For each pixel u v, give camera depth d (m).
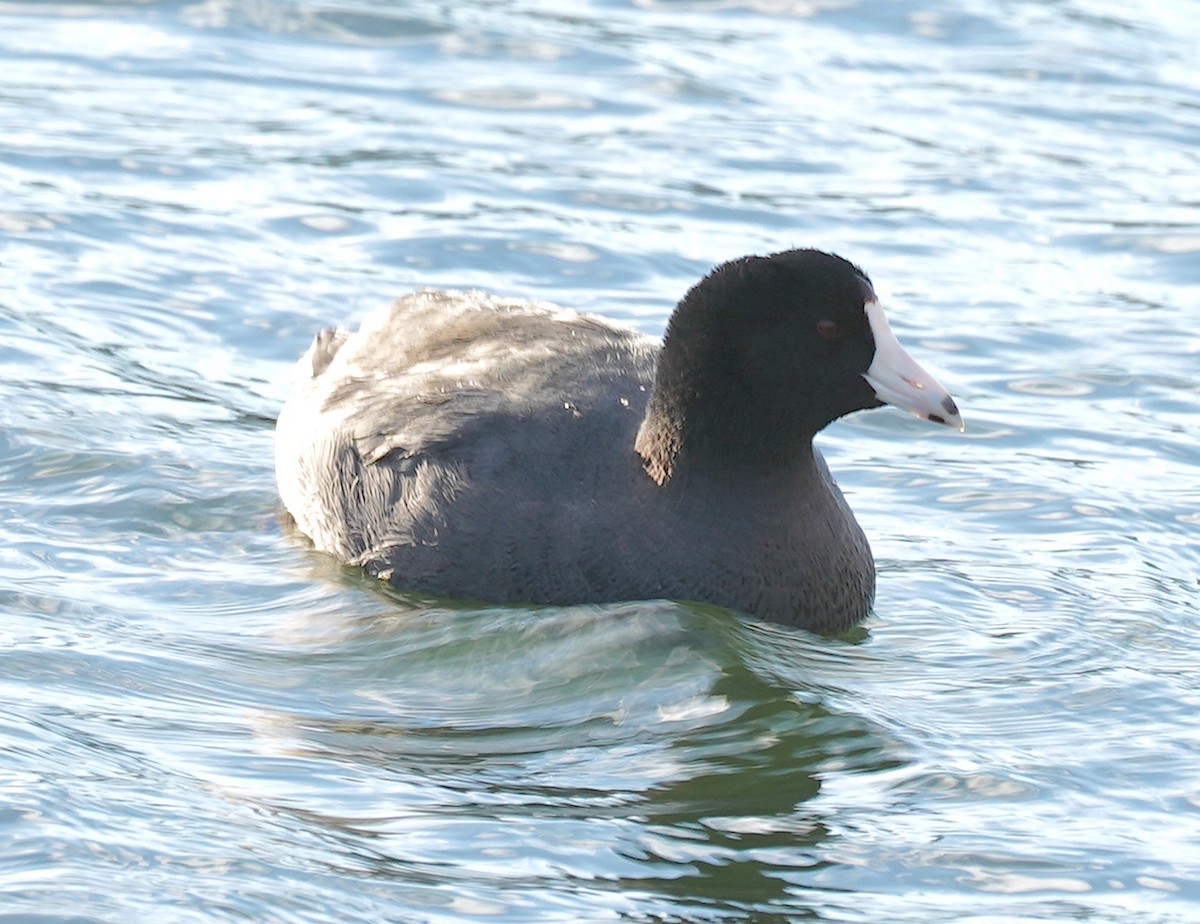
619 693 11.34
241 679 11.39
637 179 20.06
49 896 8.74
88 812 9.48
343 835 9.54
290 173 19.67
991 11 25.30
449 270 17.97
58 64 21.86
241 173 19.58
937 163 20.88
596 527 12.34
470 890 9.10
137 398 15.30
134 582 12.65
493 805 9.96
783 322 12.12
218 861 9.16
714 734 10.86
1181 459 15.32
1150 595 13.05
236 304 17.08
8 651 11.35
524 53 23.12
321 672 11.56
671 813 9.98
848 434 15.76
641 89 22.36
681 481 12.40
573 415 12.70
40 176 19.11
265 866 9.15
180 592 12.58
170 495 13.88
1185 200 20.25
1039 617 12.70
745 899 9.20
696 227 19.12
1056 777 10.46
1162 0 25.72
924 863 9.57
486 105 21.72
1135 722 11.16
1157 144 21.67
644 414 12.79
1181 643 12.34
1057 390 16.45
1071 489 14.73
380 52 22.95
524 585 12.43
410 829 9.65
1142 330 17.56
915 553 13.74
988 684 11.70
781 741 10.82
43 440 14.41
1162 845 9.77
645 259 18.36
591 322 13.62
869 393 12.24
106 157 19.64
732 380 12.22
